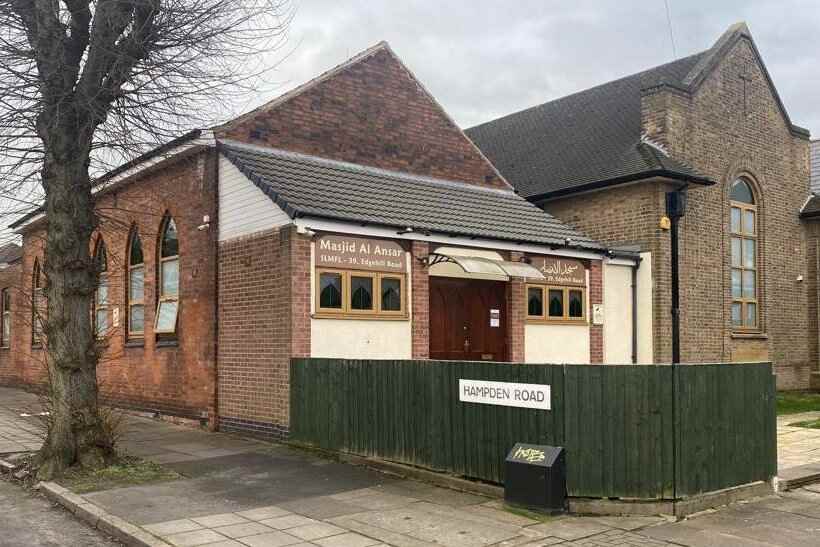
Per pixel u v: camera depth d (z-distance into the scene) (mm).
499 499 7863
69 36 9430
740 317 19578
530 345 14297
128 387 15680
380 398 9469
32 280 21547
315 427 10484
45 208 9648
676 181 17172
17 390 21922
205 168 13203
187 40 9477
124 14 9273
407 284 12336
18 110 9172
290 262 10984
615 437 7355
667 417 7402
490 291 14156
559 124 22531
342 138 14266
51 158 9312
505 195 16828
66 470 8953
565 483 7398
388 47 15234
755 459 8289
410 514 7312
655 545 6398
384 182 14148
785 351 20719
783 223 20984
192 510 7445
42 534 6887
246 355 11969
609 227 17859
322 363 10391
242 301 12117
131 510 7410
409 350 12242
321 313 11211
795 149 21594
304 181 12375
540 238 14414
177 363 13914
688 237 17891
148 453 10531
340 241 11531
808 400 18719
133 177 15359
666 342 16766
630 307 16828
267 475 9094
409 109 15461
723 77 19406
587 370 7422
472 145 16547
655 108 18109
